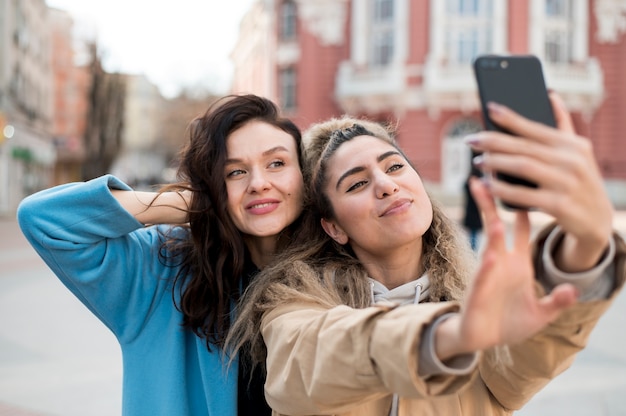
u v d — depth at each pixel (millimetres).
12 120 24922
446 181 23062
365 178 1479
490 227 820
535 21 22250
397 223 1424
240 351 1601
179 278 1628
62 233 1510
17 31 25188
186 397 1574
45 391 4273
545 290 930
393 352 926
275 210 1608
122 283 1598
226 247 1598
